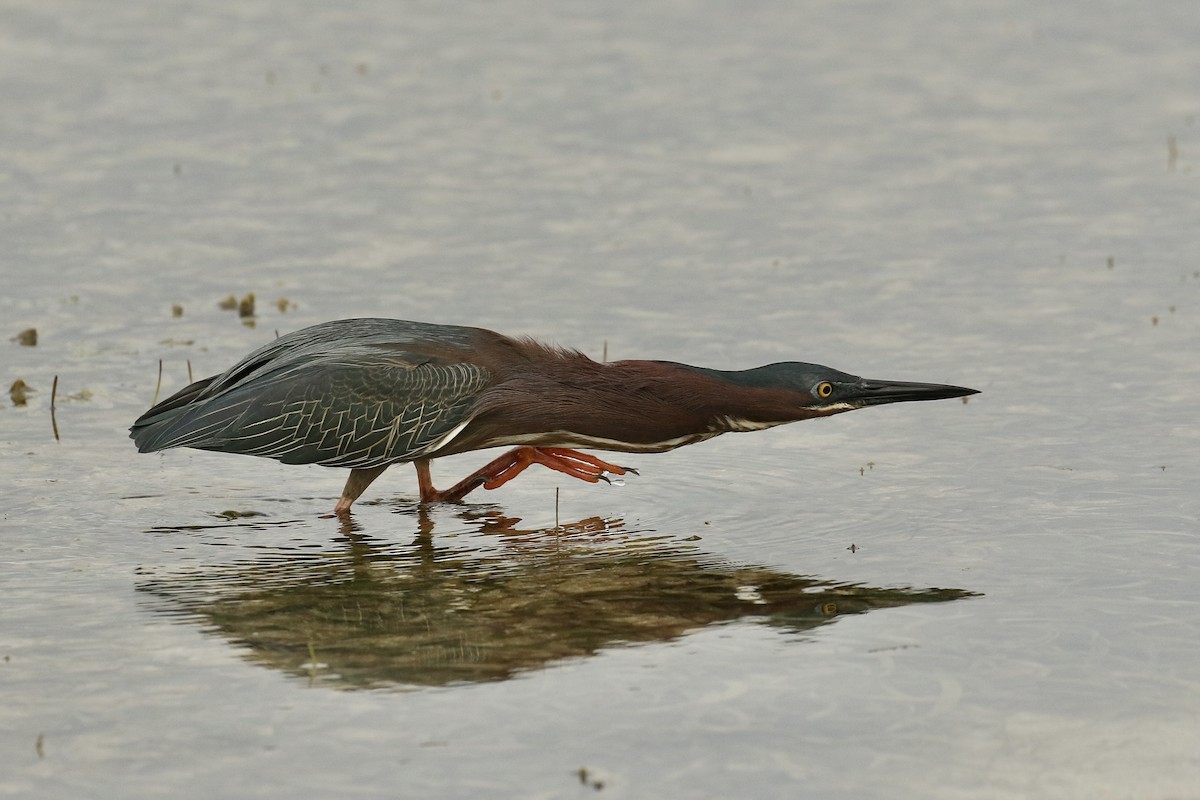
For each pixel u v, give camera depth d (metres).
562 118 26.23
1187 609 10.57
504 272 19.70
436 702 9.38
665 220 21.73
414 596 11.30
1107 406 15.15
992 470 13.68
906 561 11.76
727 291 19.02
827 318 18.03
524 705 9.33
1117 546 11.82
